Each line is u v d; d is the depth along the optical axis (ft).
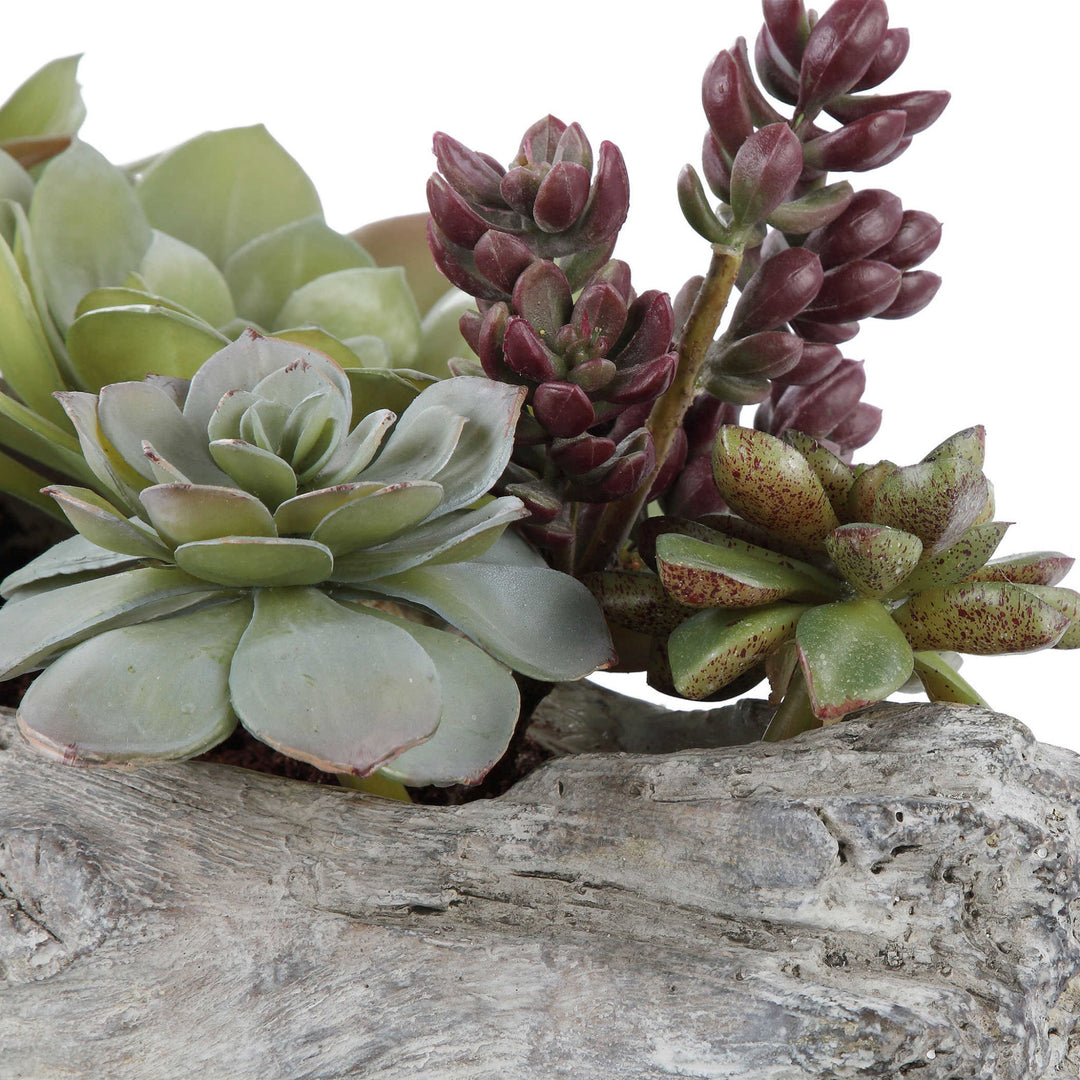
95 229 2.60
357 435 2.24
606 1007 2.09
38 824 2.16
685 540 2.20
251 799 2.22
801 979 2.09
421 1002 2.12
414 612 2.60
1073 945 2.12
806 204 2.29
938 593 2.19
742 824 2.13
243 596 2.22
